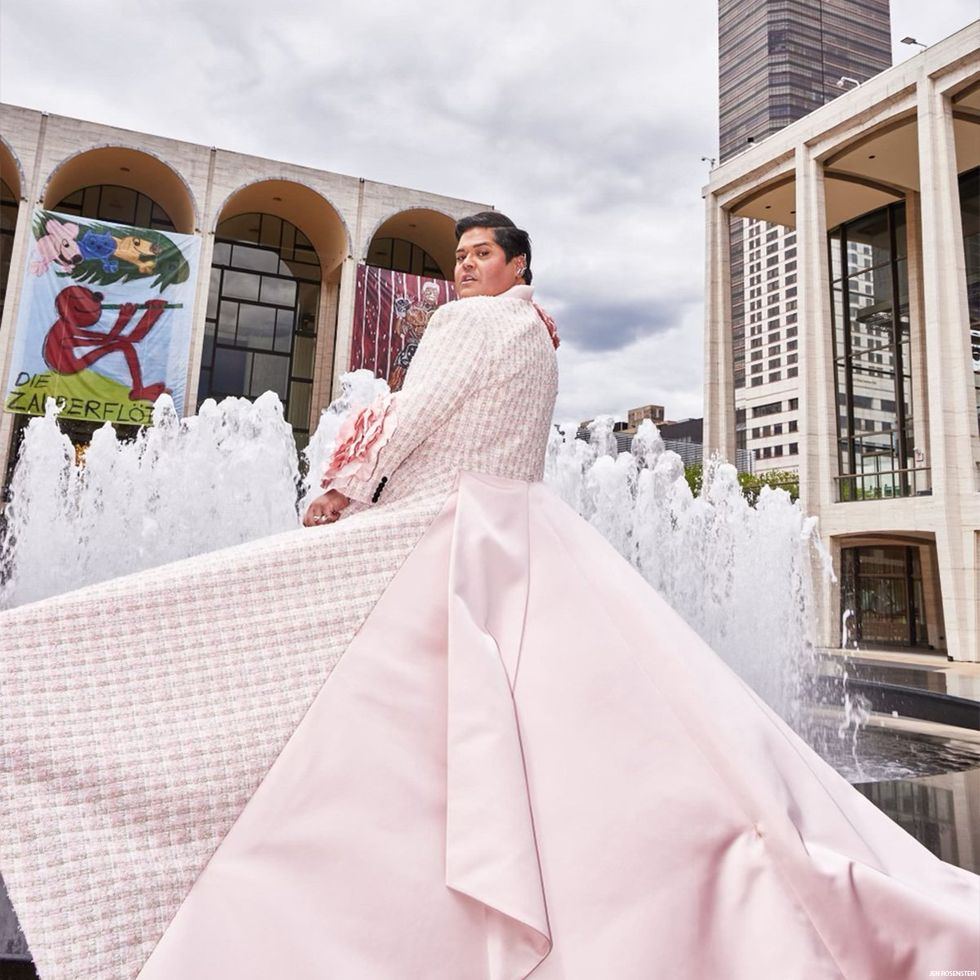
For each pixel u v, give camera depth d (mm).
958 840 2223
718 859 916
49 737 910
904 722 6051
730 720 988
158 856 882
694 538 11445
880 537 18375
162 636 1000
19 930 1553
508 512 1241
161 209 25250
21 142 21344
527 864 880
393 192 25672
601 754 997
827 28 125688
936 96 16312
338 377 24016
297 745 965
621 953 854
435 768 984
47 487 10992
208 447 10438
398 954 855
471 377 1267
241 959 827
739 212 22188
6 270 22859
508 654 1104
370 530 1139
